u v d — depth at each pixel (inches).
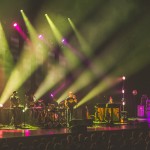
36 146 489.7
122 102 859.4
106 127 649.6
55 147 483.8
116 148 545.6
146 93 959.0
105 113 770.8
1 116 700.0
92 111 881.5
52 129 619.2
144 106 933.2
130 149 559.2
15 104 656.4
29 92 703.7
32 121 687.1
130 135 616.1
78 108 753.6
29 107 684.7
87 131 562.6
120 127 651.5
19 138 483.5
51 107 682.2
